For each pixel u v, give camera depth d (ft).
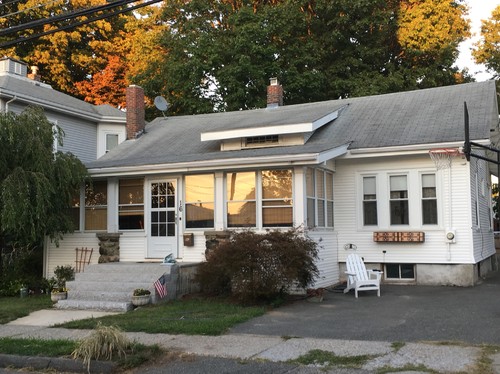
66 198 50.62
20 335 30.91
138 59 101.86
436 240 48.91
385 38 96.12
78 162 50.96
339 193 53.06
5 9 99.66
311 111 58.90
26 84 70.95
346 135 53.26
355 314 34.81
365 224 52.06
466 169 47.96
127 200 53.31
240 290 38.50
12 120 46.68
